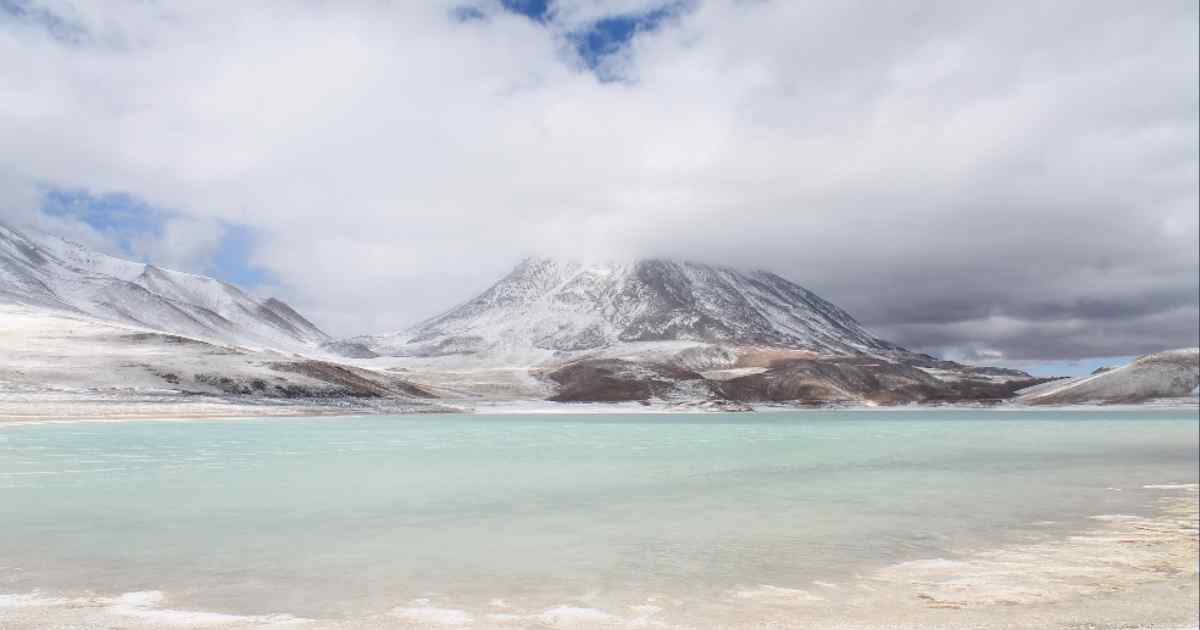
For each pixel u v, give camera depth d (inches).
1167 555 605.6
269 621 415.5
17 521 721.6
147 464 1237.1
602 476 1160.8
